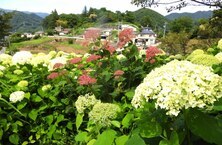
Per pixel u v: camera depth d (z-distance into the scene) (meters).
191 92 1.61
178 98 1.58
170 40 13.55
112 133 2.14
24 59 4.50
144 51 3.96
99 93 3.38
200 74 1.65
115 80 3.30
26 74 4.33
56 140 3.99
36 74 4.22
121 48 3.57
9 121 3.98
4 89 4.09
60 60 4.31
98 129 2.42
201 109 1.77
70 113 4.00
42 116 4.14
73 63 4.08
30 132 4.15
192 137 1.79
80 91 3.52
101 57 3.62
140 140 1.78
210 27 12.53
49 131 4.01
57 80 4.00
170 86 1.62
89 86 3.35
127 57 3.53
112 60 3.64
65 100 3.79
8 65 4.98
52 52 5.28
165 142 1.69
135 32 3.75
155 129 1.73
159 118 1.78
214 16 11.73
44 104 4.08
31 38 54.78
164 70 1.74
